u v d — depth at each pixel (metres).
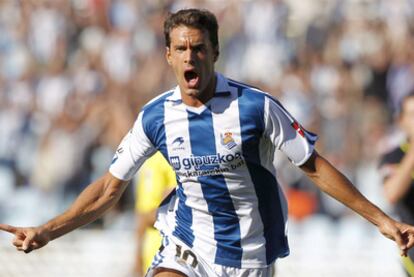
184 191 19.22
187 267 19.00
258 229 19.17
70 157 47.50
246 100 18.36
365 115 49.28
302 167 18.66
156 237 25.88
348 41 54.06
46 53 54.44
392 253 41.81
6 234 42.97
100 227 43.38
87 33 55.16
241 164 18.56
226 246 19.19
